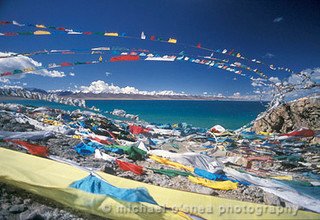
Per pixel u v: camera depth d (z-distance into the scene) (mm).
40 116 12234
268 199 4488
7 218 3418
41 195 3914
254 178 5621
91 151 6953
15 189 4074
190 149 10016
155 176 5527
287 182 5641
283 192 4816
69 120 12242
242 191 4938
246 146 10555
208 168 6332
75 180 4227
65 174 4422
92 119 12867
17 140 6293
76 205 3709
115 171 5488
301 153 9789
